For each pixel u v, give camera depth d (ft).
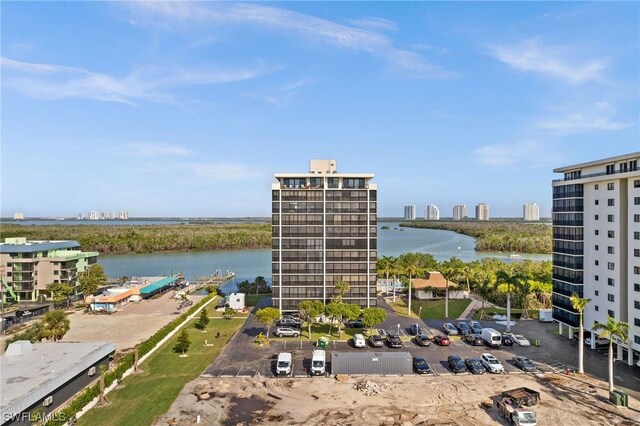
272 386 179.11
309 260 301.02
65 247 425.69
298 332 258.78
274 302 300.61
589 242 238.89
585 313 241.35
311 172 312.71
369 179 309.83
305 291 300.61
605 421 147.02
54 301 338.13
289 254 301.02
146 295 394.32
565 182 254.47
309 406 159.84
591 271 237.04
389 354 198.39
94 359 175.22
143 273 587.68
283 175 302.04
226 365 205.36
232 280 525.75
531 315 321.52
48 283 373.40
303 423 146.00
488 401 163.02
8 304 349.61
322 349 227.20
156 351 228.22
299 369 200.34
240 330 275.59
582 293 243.60
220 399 165.17
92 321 301.84
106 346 188.44
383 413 154.20
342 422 146.92
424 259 483.10
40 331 210.59
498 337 236.43
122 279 458.91
